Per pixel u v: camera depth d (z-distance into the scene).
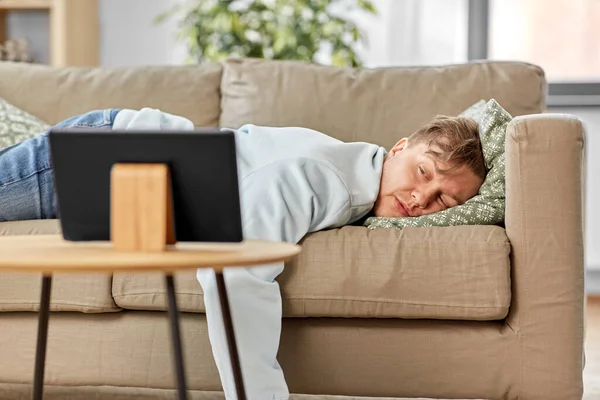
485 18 4.31
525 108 2.53
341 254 1.91
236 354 1.49
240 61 2.71
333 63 3.94
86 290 1.98
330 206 2.03
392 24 4.30
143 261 1.18
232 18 3.85
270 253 1.29
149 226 1.30
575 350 1.88
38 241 1.43
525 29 4.35
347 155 2.16
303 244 1.93
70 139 1.32
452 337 1.92
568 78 4.37
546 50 4.36
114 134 1.31
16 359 2.04
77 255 1.23
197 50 4.00
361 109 2.56
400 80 2.60
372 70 2.65
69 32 4.05
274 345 1.85
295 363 1.95
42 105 2.67
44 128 2.56
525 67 2.58
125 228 1.30
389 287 1.89
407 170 2.12
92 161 1.33
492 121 2.15
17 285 2.01
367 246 1.92
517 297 1.91
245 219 1.92
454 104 2.53
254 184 1.99
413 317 1.91
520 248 1.90
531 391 1.89
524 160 1.90
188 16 4.02
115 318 2.01
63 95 2.68
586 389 2.54
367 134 2.54
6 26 4.33
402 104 2.55
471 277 1.88
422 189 2.09
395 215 2.14
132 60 4.37
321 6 3.90
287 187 1.99
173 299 1.33
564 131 1.89
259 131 2.25
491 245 1.89
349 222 2.12
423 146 2.12
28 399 2.29
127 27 4.36
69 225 1.36
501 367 1.90
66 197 1.35
